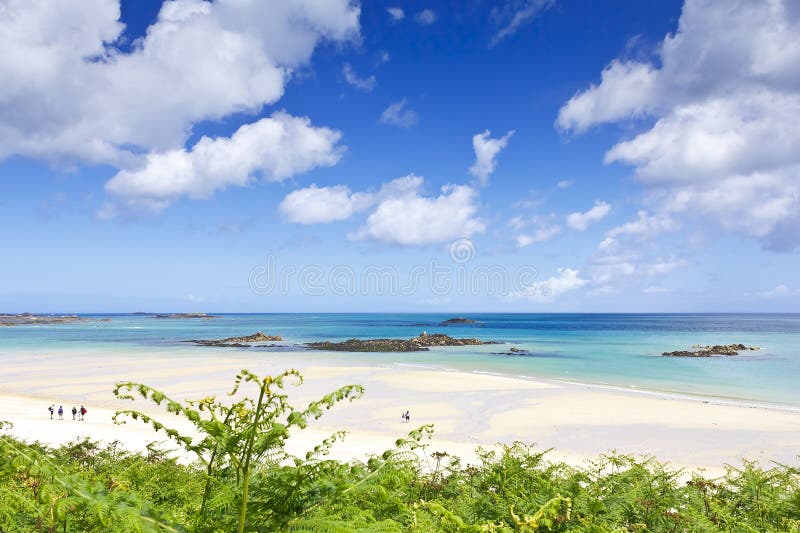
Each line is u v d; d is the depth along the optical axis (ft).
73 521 9.46
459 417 113.50
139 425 91.15
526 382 171.12
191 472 22.84
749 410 122.93
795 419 112.16
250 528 8.93
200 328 624.18
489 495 17.90
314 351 299.58
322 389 150.92
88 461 28.12
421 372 198.39
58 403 127.54
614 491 18.17
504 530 9.54
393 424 104.42
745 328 651.25
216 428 8.61
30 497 10.05
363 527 9.23
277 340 391.45
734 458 81.87
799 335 485.97
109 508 8.14
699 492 19.17
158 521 8.46
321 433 92.58
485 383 168.14
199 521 9.23
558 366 224.33
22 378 175.11
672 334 499.92
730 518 16.51
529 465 21.77
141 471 18.90
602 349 315.99
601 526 14.03
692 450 86.89
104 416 107.14
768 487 19.34
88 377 176.76
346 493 9.87
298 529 8.66
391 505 12.90
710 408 125.18
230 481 9.83
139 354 274.36
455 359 255.70
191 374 185.88
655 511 16.61
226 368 204.95
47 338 414.62
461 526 9.55
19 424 93.35
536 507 15.80
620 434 98.27
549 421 109.70
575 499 16.72
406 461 10.82
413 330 571.28
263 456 10.29
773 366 223.71
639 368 216.33
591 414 117.80
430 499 18.86
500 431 100.01
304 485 9.65
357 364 229.86
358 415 113.70
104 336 445.78
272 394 9.03
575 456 81.20
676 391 153.28
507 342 375.25
